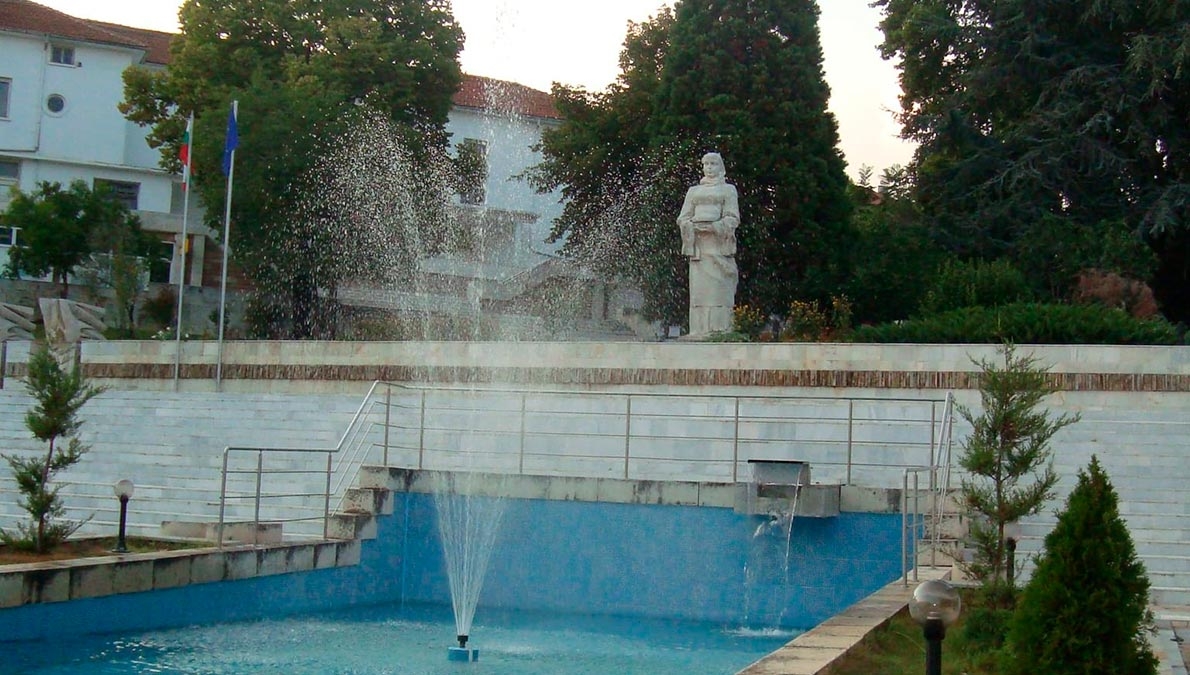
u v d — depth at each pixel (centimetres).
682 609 1831
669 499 1858
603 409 2381
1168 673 1123
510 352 2572
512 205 4228
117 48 5334
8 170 5222
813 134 3822
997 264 3253
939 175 4047
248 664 1362
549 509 1909
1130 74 3828
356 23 4284
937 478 1825
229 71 4381
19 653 1345
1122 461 2000
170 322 4425
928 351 2344
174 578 1532
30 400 2612
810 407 2305
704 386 2436
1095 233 3572
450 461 2217
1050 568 926
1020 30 4003
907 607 1362
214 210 3841
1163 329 2611
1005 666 938
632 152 4156
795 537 1797
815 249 3731
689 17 3881
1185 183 3828
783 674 992
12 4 5328
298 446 2341
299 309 3941
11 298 4378
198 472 2214
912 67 4316
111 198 4906
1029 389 1398
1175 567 1639
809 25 3891
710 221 2698
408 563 1948
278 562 1691
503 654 1494
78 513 2025
